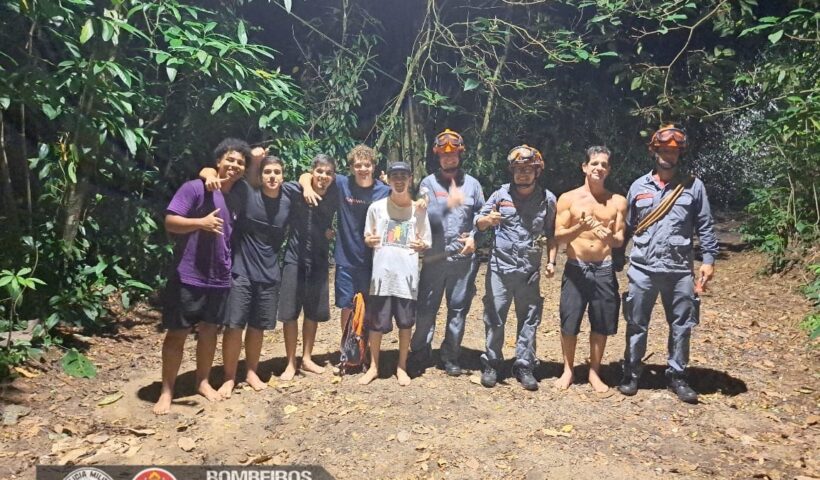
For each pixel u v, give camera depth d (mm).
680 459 3809
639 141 12172
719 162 12961
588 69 12039
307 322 4945
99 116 5324
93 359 5070
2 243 5230
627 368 4625
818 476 3625
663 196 4492
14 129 5855
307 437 3988
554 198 4676
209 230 4070
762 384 4898
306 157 7520
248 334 4691
